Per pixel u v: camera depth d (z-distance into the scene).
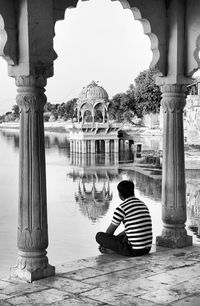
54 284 5.34
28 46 5.33
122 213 6.48
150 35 6.80
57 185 28.88
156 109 71.81
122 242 6.50
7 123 154.25
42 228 5.57
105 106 53.66
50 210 20.16
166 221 7.07
